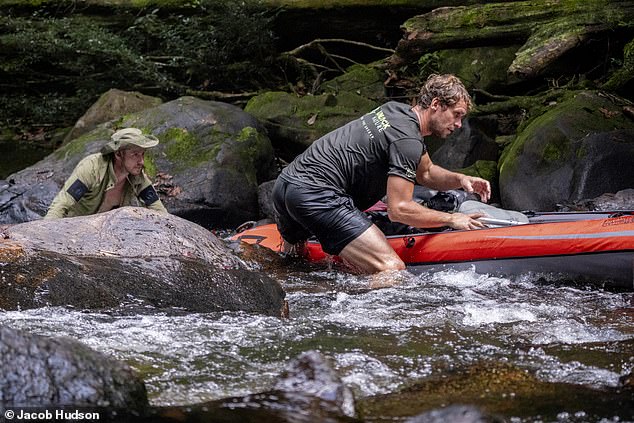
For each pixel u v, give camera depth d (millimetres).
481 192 6082
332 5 11258
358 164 5840
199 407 2986
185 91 11742
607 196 7512
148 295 4375
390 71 10609
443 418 2822
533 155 8109
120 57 11688
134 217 4746
